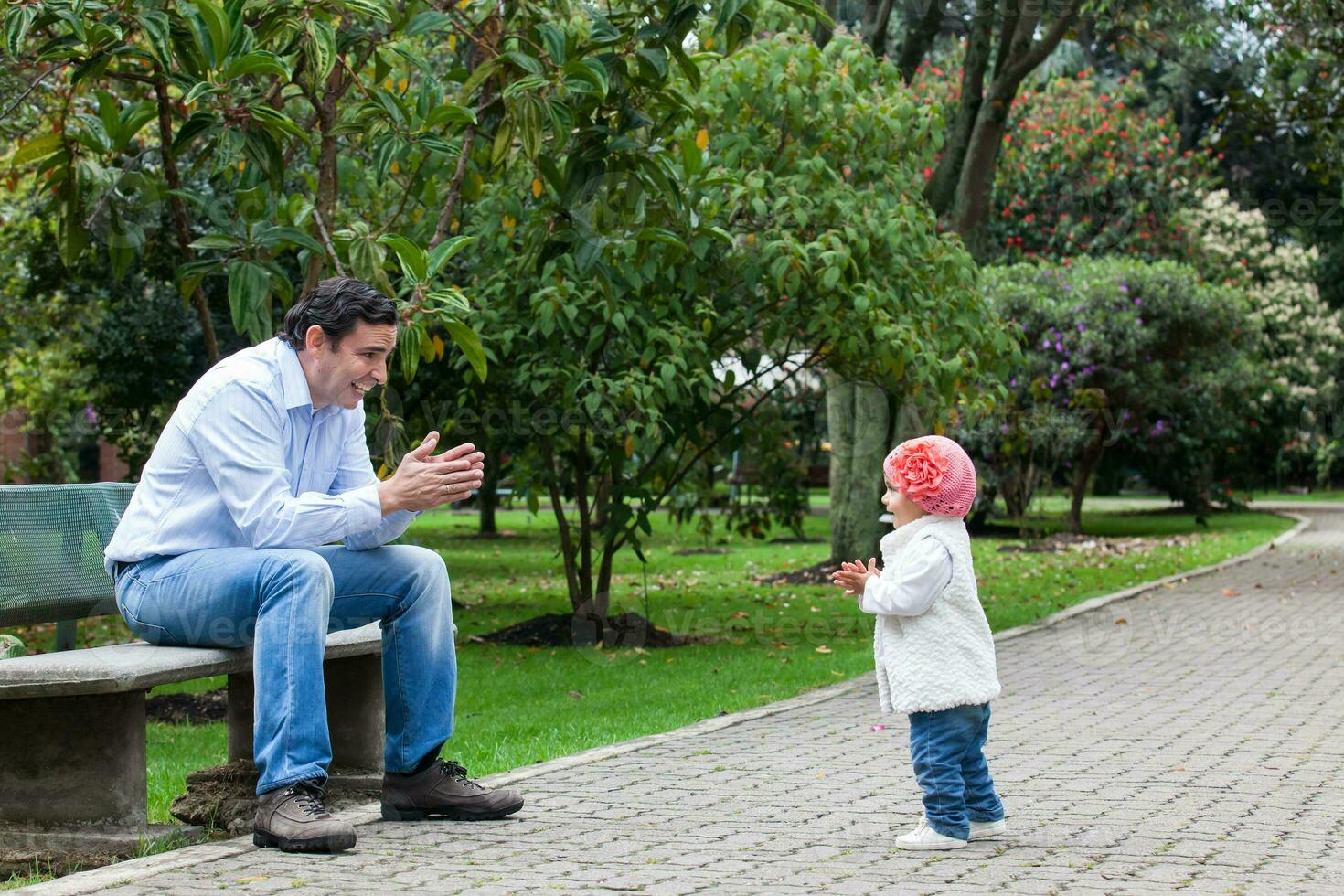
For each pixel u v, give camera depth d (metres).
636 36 6.86
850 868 3.77
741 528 13.07
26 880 3.69
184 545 4.18
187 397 4.28
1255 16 13.98
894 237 9.06
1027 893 3.48
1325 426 27.77
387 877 3.61
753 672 8.57
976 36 14.25
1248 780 5.15
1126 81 26.48
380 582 4.33
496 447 10.45
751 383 10.20
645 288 9.30
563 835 4.19
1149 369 21.72
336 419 4.54
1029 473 22.78
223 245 6.00
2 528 4.29
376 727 4.93
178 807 4.43
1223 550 19.75
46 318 13.62
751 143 9.41
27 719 3.99
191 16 5.59
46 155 6.72
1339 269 31.97
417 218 9.18
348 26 7.02
